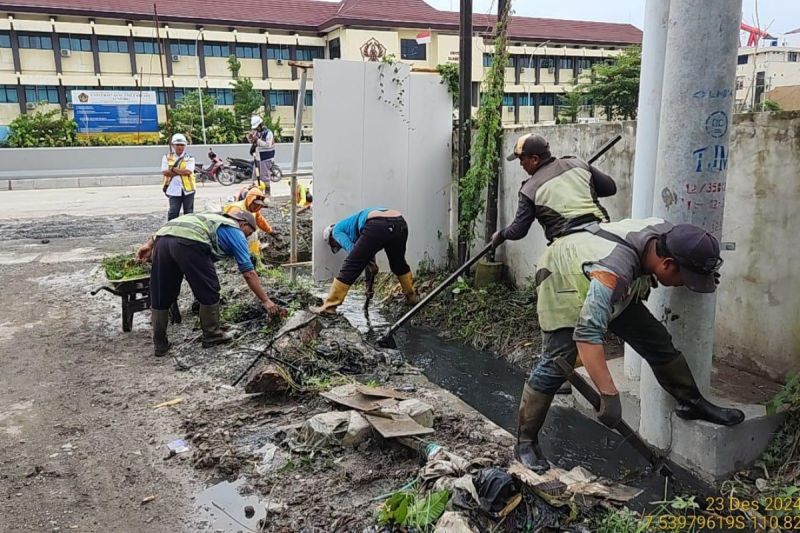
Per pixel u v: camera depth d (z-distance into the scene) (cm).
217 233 526
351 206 716
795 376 366
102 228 1139
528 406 341
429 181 746
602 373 286
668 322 353
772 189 407
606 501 301
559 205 380
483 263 691
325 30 3272
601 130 551
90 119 2552
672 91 339
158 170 2189
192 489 329
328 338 518
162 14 3027
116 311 650
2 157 1992
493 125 668
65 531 296
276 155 2391
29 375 485
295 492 321
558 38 3388
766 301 417
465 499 283
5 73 2847
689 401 350
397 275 646
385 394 409
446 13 3434
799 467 338
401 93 714
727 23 323
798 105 1031
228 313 593
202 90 3158
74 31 2892
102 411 420
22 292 725
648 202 412
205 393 444
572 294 316
